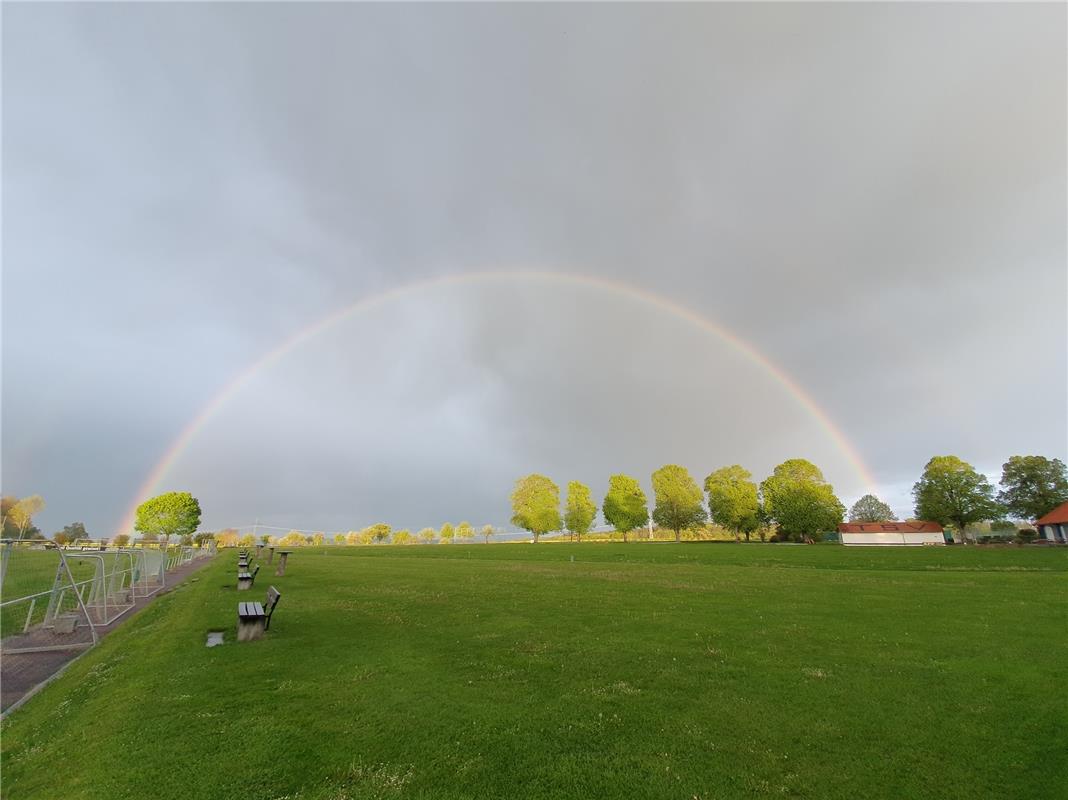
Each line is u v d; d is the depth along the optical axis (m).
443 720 8.62
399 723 8.47
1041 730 8.20
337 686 10.30
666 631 15.63
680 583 28.95
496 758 7.30
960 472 101.94
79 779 6.62
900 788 6.55
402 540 152.50
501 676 11.05
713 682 10.67
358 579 31.92
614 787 6.54
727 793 6.43
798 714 8.95
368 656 12.62
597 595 23.83
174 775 6.71
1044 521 93.56
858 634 15.11
